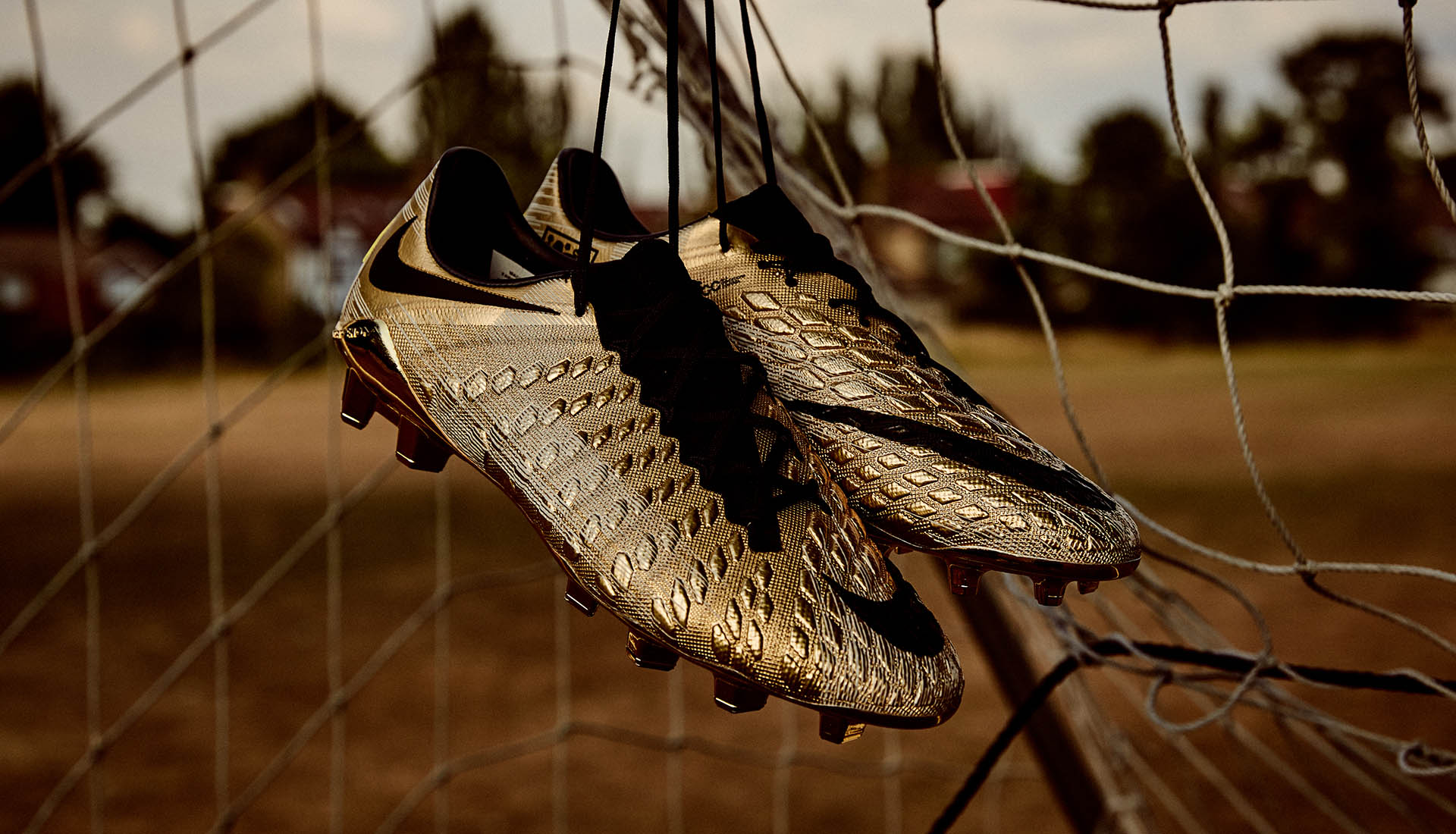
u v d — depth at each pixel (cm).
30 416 2162
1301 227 3344
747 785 440
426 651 627
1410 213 3281
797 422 83
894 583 73
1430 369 2545
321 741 493
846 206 146
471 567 848
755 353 90
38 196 3816
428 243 88
